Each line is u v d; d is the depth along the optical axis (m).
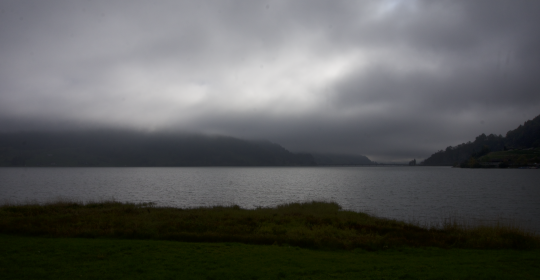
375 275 11.60
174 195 61.50
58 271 11.43
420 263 13.54
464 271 12.10
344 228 21.70
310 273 11.77
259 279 11.05
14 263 12.26
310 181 112.94
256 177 143.62
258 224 22.34
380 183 102.56
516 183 102.06
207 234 18.28
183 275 11.29
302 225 22.36
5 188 76.50
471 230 22.33
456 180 120.44
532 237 19.59
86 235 18.16
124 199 53.97
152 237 18.06
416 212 40.66
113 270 11.66
